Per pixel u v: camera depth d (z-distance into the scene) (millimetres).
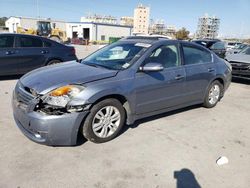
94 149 3498
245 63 8656
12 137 3721
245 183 2971
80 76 3529
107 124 3664
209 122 4805
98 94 3379
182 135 4141
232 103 6297
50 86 3273
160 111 4422
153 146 3697
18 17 50688
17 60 7516
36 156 3246
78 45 37188
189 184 2887
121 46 4516
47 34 37625
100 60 4352
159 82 4164
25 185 2703
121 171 3047
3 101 5445
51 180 2809
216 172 3148
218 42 14469
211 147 3793
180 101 4727
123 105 3857
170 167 3191
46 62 8117
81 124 3457
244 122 4938
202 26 98312
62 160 3191
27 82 3570
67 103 3201
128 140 3832
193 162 3340
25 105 3311
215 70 5355
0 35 7277
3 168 2963
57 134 3201
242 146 3895
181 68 4602
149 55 4117
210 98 5539
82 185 2762
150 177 2969
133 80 3820
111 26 55719
